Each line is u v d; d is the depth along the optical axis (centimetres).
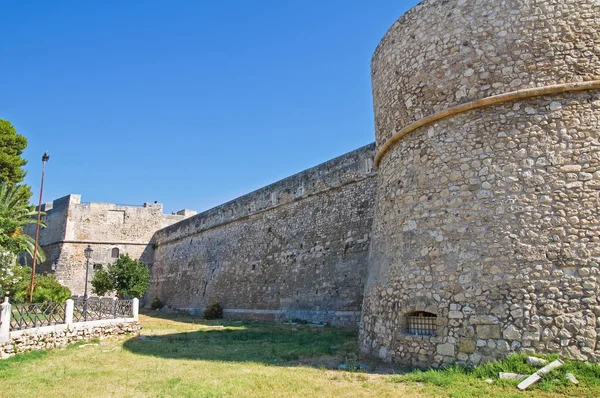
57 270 3425
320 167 2070
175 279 3294
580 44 791
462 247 807
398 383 708
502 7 855
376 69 1105
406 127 950
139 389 732
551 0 821
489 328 741
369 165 1786
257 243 2439
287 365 903
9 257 1752
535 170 776
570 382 623
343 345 1127
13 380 830
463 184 836
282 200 2311
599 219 721
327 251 1900
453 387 655
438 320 801
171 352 1130
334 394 659
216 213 2953
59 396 707
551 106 791
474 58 865
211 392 687
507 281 748
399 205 946
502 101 824
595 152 751
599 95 775
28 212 2342
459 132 865
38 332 1177
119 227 3700
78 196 3641
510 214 775
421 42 955
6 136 2691
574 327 687
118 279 2820
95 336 1390
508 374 668
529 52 815
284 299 2077
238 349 1151
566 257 721
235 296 2480
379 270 974
